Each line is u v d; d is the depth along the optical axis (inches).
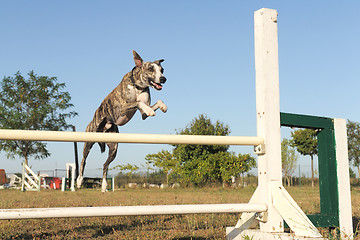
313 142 895.1
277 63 120.5
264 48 119.1
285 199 108.3
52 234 138.9
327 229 134.5
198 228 154.4
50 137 91.1
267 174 112.9
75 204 253.1
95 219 175.6
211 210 103.1
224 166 792.9
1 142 1035.9
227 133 899.4
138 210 96.9
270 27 121.4
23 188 645.9
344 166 132.3
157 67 231.3
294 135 932.6
